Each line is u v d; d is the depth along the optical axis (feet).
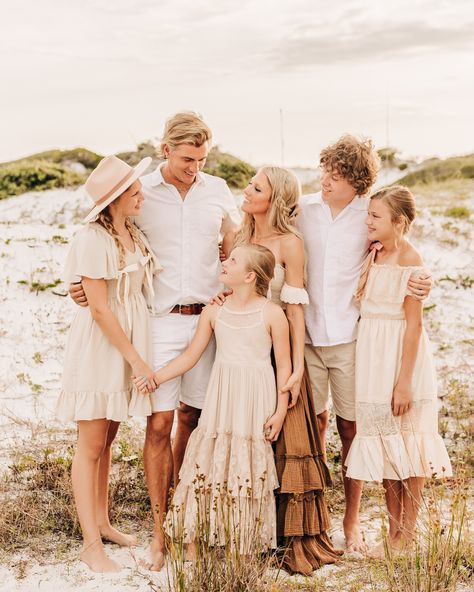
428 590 11.53
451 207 42.06
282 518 13.03
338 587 12.39
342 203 13.67
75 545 13.78
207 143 13.33
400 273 13.37
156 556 13.08
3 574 12.77
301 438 13.19
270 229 13.66
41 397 20.72
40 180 46.75
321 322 13.91
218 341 13.50
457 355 24.62
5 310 26.45
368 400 13.60
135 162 46.42
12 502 14.74
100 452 13.30
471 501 15.25
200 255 13.96
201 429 13.46
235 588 11.64
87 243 12.64
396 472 13.42
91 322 12.96
